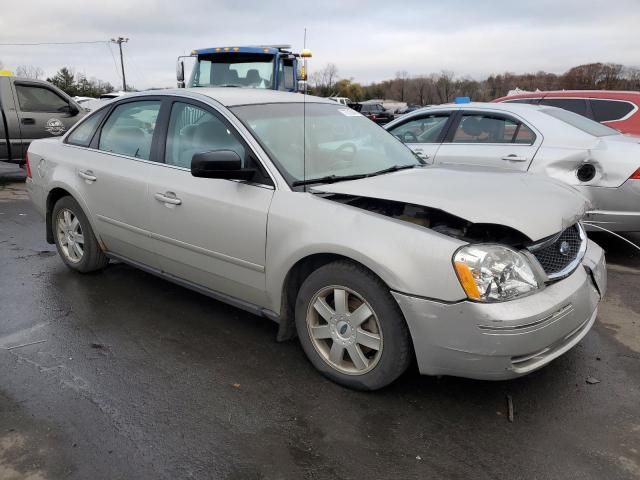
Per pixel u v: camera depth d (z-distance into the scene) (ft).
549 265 8.95
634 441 8.38
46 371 10.14
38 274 15.44
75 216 14.75
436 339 8.33
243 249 10.49
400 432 8.52
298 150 11.00
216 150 10.84
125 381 9.86
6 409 8.90
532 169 17.88
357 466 7.76
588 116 24.32
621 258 17.93
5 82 31.12
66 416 8.75
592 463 7.88
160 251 12.36
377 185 9.76
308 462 7.82
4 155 31.27
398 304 8.61
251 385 9.81
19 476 7.43
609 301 14.20
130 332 11.88
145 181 12.27
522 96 26.48
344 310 9.41
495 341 7.97
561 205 9.32
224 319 12.62
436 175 10.80
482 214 8.33
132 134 13.28
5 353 10.82
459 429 8.63
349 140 12.25
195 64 36.60
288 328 10.61
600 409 9.21
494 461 7.91
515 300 8.14
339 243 8.96
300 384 9.86
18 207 25.29
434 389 9.72
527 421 8.86
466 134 19.99
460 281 8.04
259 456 7.93
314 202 9.62
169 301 13.62
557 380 10.11
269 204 10.06
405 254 8.43
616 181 16.51
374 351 9.47
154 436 8.32
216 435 8.38
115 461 7.75
